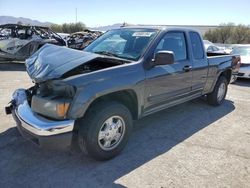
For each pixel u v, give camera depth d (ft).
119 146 12.58
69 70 10.89
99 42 16.14
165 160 12.57
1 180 10.61
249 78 33.14
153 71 13.62
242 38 133.49
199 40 17.83
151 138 14.90
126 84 12.12
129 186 10.56
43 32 42.55
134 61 13.29
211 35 136.56
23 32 40.37
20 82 28.27
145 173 11.46
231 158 13.02
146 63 13.38
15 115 12.23
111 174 11.28
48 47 13.55
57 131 10.51
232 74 22.03
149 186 10.61
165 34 14.83
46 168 11.51
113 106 11.82
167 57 12.76
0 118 16.74
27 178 10.80
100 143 11.78
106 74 11.59
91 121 11.25
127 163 12.17
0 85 26.53
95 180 10.85
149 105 13.98
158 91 14.24
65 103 10.55
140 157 12.75
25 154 12.51
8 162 11.84
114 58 12.91
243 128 17.03
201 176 11.41
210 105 21.38
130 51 14.21
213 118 18.62
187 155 13.15
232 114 19.71
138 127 16.44
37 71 11.63
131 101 13.28
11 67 38.86
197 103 21.90
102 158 12.05
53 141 10.57
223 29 135.64
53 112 10.77
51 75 10.87
